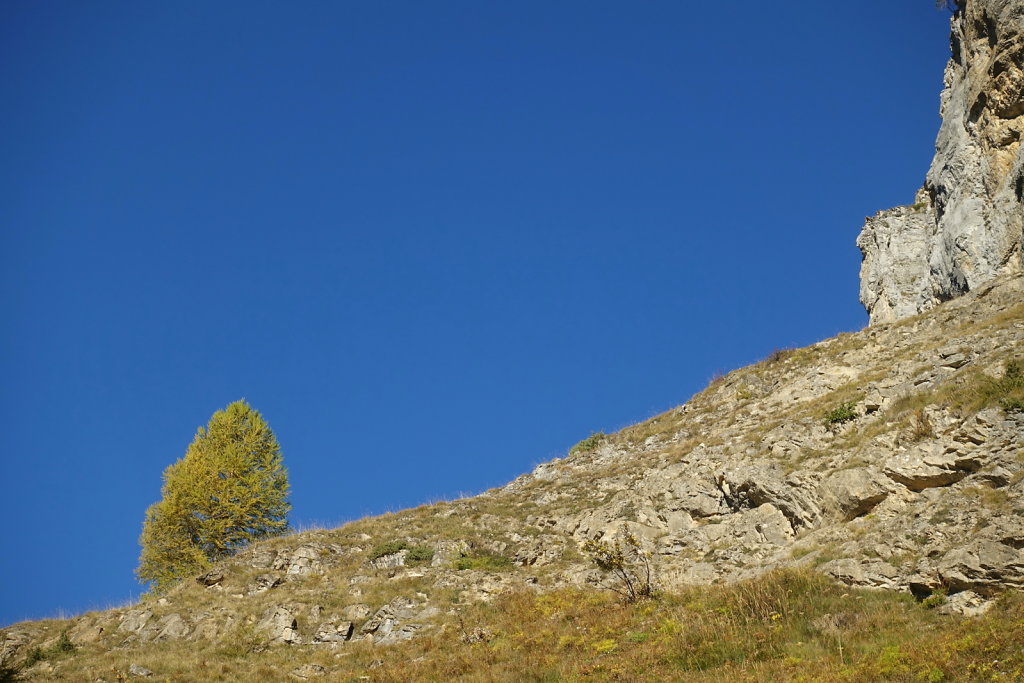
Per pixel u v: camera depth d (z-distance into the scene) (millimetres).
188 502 44188
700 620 25578
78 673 29906
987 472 26484
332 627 32094
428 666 27875
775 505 32531
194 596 35406
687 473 38000
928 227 59469
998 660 19172
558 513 39938
